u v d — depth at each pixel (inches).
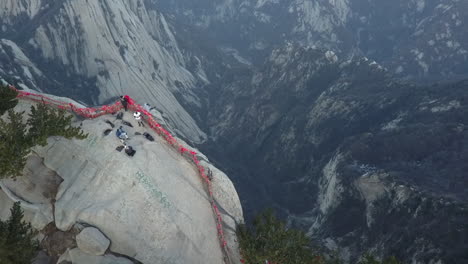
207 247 968.9
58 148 988.6
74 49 4443.9
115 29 4931.1
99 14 4746.6
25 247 740.7
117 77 4488.2
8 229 745.6
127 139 1020.5
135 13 6082.7
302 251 986.7
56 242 866.8
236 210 1149.1
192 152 1171.9
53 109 1025.5
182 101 5462.6
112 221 884.0
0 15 4749.0
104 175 940.0
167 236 918.4
